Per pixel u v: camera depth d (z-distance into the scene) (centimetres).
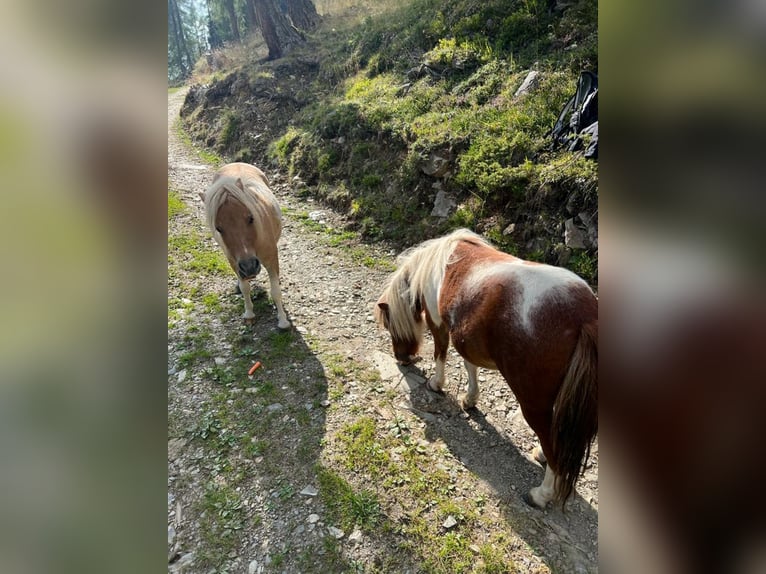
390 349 375
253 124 973
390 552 214
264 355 356
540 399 202
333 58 1069
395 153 634
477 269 241
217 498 240
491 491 246
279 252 540
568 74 544
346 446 271
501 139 515
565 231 418
